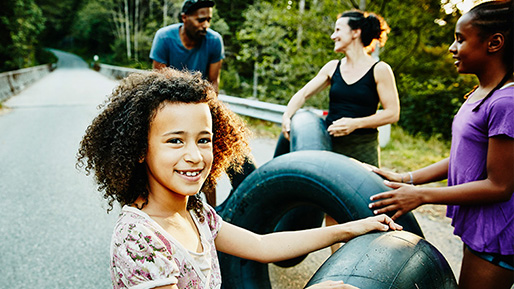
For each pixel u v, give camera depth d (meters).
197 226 1.29
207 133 1.14
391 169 5.43
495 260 1.57
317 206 2.00
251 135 1.61
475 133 1.55
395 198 1.68
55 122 9.24
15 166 5.64
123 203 1.22
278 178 2.08
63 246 3.34
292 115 3.08
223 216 2.35
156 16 39.53
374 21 2.65
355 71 2.71
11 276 2.88
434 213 4.02
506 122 1.42
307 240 1.47
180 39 3.21
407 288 1.26
